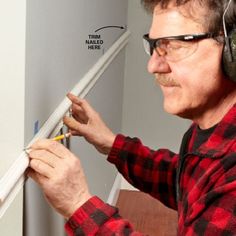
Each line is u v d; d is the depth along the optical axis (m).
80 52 1.71
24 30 1.06
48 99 1.32
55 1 1.31
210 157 0.98
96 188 2.31
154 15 0.96
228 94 1.00
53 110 1.38
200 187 0.96
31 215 1.30
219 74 0.95
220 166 0.93
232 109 0.99
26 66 1.09
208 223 0.88
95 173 2.24
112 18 2.38
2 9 1.05
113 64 2.51
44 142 1.13
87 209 1.04
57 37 1.37
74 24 1.57
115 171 2.88
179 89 0.99
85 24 1.75
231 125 0.97
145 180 1.46
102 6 2.06
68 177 1.07
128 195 3.01
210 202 0.89
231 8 0.88
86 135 1.46
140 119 3.12
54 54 1.35
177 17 0.92
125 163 1.46
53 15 1.30
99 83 2.12
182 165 1.12
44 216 1.45
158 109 3.08
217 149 0.97
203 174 0.98
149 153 1.46
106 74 2.30
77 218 1.04
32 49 1.13
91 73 1.86
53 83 1.36
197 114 1.05
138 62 3.01
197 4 0.89
